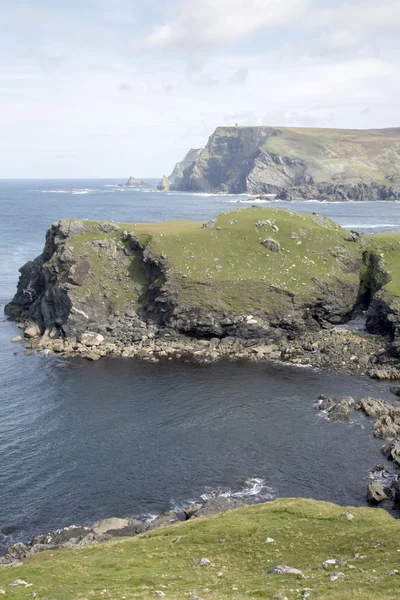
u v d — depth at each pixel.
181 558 41.16
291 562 37.91
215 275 119.94
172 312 114.31
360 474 64.25
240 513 51.28
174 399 86.69
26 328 123.06
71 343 113.12
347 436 73.75
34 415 81.25
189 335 114.50
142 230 136.50
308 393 88.69
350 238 137.50
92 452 70.25
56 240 130.00
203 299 114.81
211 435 74.50
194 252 125.50
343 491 60.66
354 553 37.62
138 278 126.94
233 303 115.12
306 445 71.38
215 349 109.94
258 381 93.88
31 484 63.00
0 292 157.38
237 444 71.81
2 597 33.09
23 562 45.28
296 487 61.69
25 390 90.62
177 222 153.12
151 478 64.12
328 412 81.12
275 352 108.06
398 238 140.38
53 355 108.44
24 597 32.91
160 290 117.56
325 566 35.03
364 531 41.88
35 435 74.94
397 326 107.25
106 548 45.75
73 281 120.06
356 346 108.06
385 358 100.81
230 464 66.94
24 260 199.50
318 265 126.56
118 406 84.31
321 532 43.62
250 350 108.94
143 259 126.31
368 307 123.88
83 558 42.72
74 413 81.88
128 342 113.31
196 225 146.25
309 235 135.12
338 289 123.06
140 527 53.47
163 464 67.19
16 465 67.00
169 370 99.38
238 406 83.81
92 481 63.62
